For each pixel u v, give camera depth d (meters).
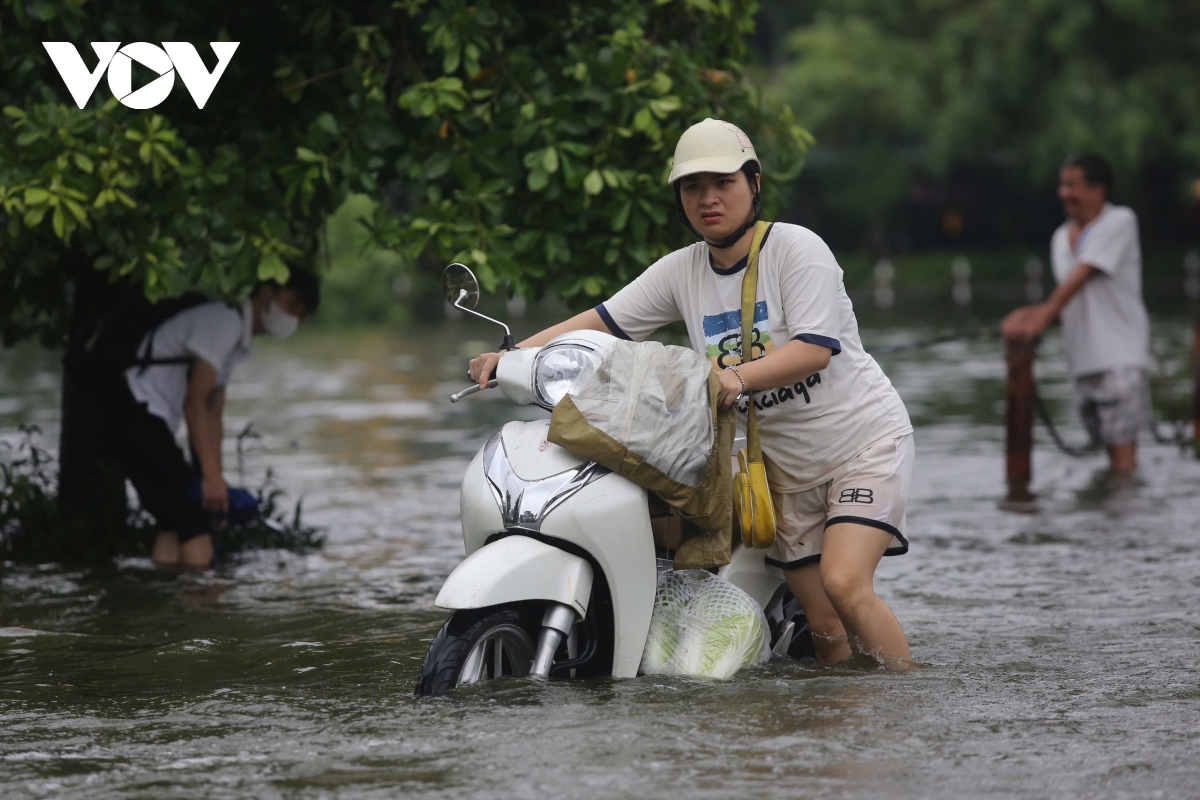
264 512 19.56
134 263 15.83
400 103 16.27
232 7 16.98
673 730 9.88
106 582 16.75
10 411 35.03
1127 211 24.98
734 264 11.64
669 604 11.68
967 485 23.98
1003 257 122.69
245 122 17.12
